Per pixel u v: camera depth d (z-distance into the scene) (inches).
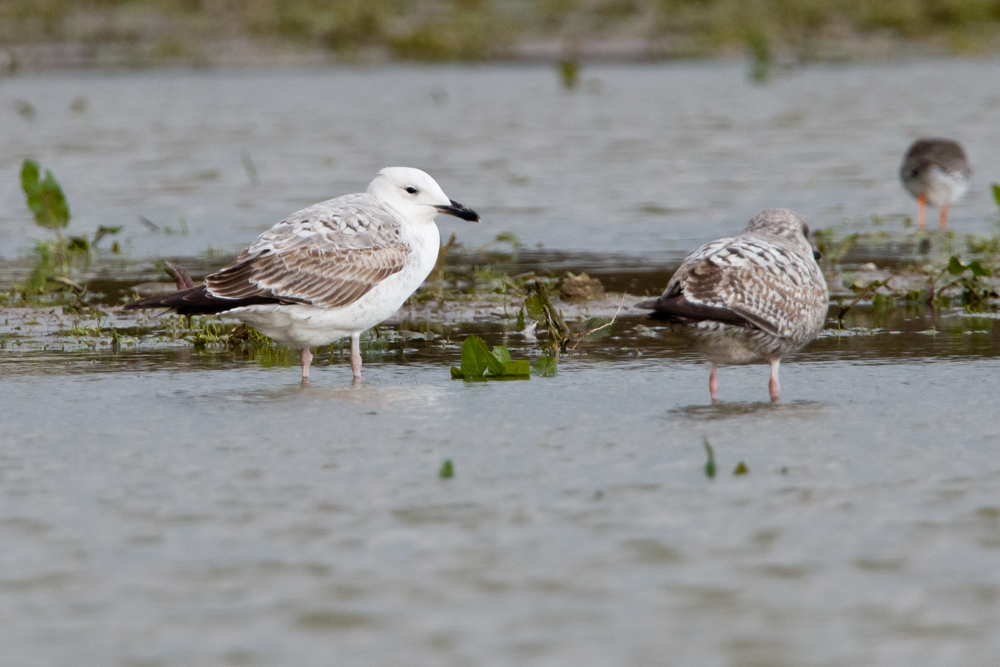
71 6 2111.2
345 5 2075.5
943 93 1510.8
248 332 602.9
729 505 351.6
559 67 1566.2
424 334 614.5
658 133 1273.4
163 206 963.3
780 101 1478.8
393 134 1269.7
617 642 273.1
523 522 340.5
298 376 526.9
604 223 893.8
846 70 1756.9
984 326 609.9
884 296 673.0
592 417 449.1
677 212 926.4
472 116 1384.1
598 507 351.6
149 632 279.9
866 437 417.1
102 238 866.1
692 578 303.6
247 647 273.0
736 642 272.4
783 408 458.6
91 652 271.4
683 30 2098.9
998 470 378.3
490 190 1010.1
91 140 1243.8
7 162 1131.9
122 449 412.5
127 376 526.9
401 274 523.5
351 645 273.4
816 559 313.9
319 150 1183.6
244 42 1967.3
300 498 361.4
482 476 379.6
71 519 346.3
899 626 278.5
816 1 2188.7
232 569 311.7
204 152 1181.1
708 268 454.3
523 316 645.3
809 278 467.2
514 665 264.4
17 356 569.0
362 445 414.3
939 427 428.1
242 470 388.2
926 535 327.6
